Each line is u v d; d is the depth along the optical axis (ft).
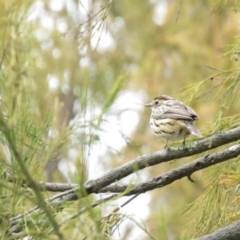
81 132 19.85
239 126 33.83
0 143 20.81
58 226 20.10
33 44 20.24
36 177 21.16
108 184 30.86
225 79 36.01
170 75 71.15
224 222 33.53
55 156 22.36
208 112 60.59
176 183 65.21
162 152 32.04
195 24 71.56
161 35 75.46
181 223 61.21
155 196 65.00
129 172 31.09
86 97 19.06
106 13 31.99
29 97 20.75
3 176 21.74
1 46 20.10
